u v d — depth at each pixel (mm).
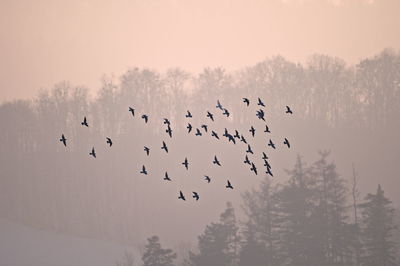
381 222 66438
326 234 68500
